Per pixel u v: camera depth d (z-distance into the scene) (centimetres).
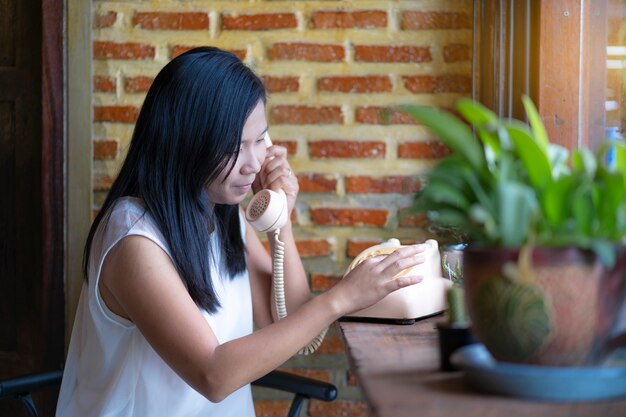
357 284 150
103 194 254
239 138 163
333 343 251
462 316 109
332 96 249
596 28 202
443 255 187
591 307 92
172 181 161
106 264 158
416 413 86
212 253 174
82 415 167
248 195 251
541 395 90
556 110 210
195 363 146
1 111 261
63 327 256
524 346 93
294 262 196
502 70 228
